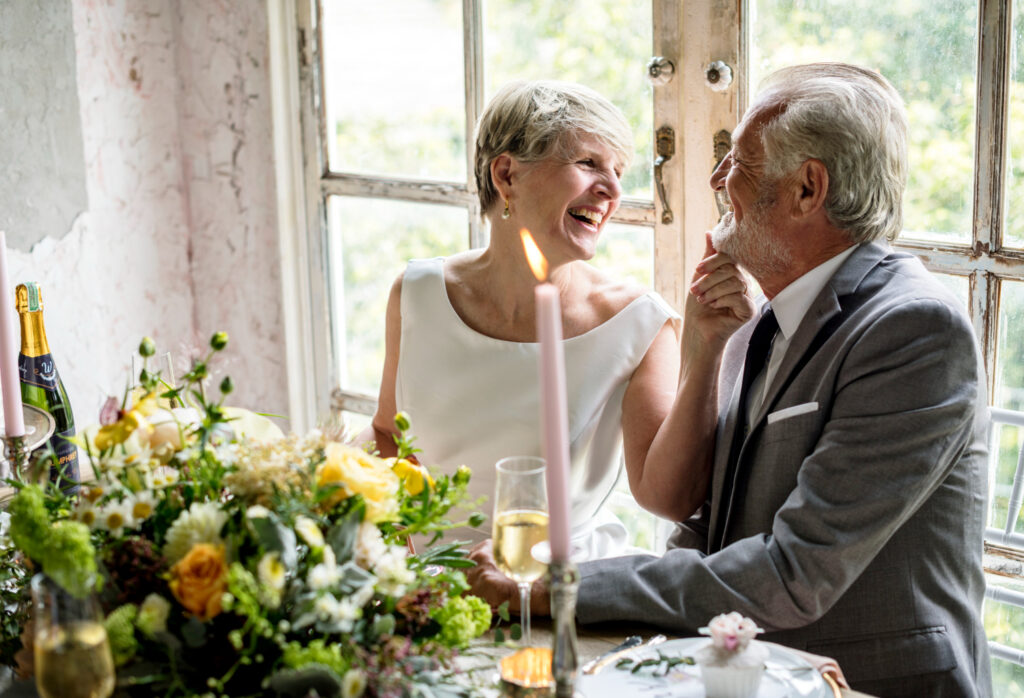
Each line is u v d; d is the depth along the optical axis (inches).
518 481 43.8
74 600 35.9
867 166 55.7
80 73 93.9
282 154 98.6
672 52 75.8
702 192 76.7
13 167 90.2
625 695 45.1
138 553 39.4
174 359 106.7
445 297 73.0
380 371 100.6
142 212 101.4
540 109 65.8
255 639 37.1
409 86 91.7
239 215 102.2
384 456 76.5
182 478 42.4
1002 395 67.6
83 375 97.8
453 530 71.8
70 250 95.5
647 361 70.4
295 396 104.1
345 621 37.8
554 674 36.4
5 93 88.7
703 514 65.8
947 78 66.0
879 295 56.1
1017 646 69.7
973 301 67.4
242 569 37.3
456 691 41.1
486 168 68.5
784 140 56.1
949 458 54.2
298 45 96.7
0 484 58.9
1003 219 65.4
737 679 43.3
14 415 53.9
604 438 71.4
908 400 52.7
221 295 106.0
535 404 70.3
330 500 40.9
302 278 101.9
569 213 67.6
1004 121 64.1
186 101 102.3
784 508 54.4
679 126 76.9
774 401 58.1
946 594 56.2
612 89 80.5
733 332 61.9
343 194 97.7
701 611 53.6
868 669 55.2
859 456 52.9
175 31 101.1
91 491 41.4
